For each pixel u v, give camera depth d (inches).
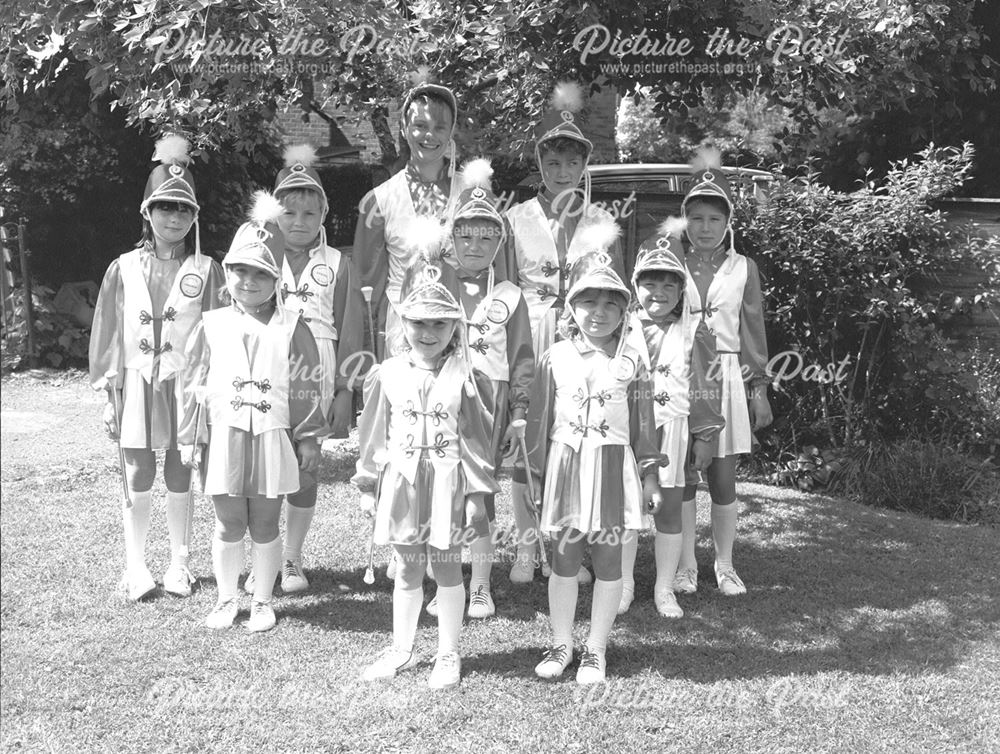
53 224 465.1
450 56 211.3
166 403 185.8
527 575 197.9
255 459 169.3
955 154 297.1
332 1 177.8
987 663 161.6
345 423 189.0
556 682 154.2
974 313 271.6
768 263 269.0
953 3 261.1
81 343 453.1
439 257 165.6
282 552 195.5
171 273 189.0
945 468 255.0
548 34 205.3
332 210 593.0
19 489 254.4
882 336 273.3
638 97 253.0
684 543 196.5
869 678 155.6
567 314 162.1
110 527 223.6
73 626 172.4
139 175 465.7
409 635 157.8
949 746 135.9
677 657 163.8
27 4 186.1
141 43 174.2
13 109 252.5
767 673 157.6
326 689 150.9
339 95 236.7
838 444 274.5
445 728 139.6
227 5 173.6
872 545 223.3
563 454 157.0
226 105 222.4
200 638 168.7
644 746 135.2
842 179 345.4
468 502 154.5
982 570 207.5
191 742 135.3
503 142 283.4
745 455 279.9
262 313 175.8
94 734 137.3
